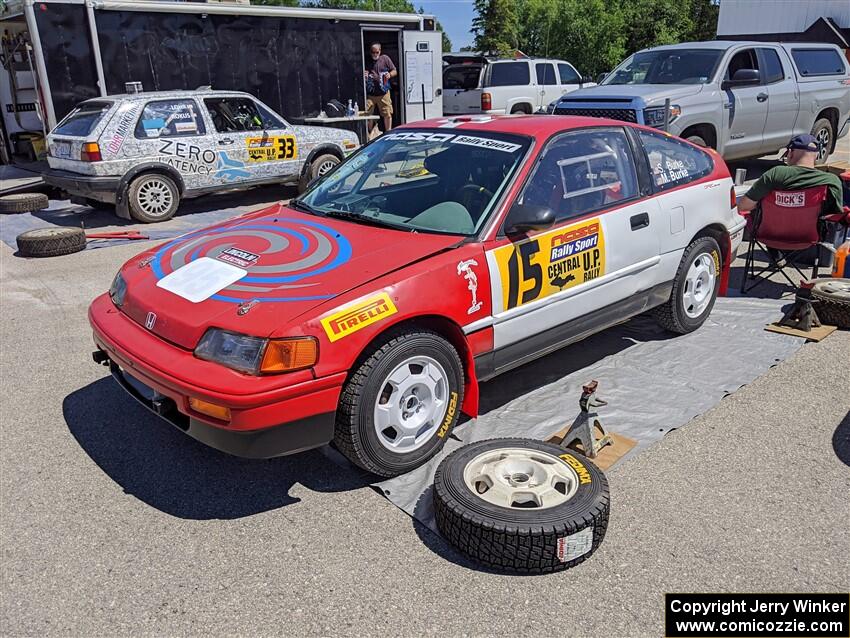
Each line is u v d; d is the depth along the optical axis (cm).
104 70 1038
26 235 788
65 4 993
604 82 1056
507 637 243
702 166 504
